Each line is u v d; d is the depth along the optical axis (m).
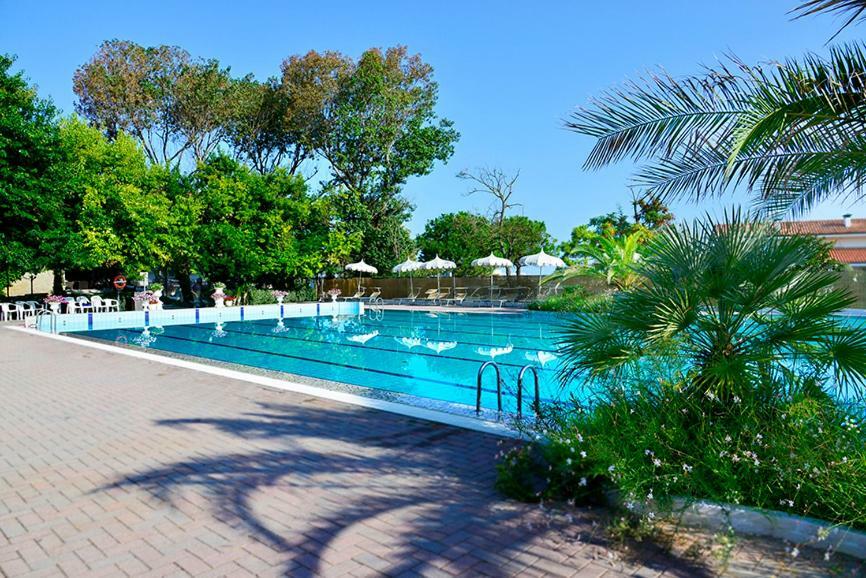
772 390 3.91
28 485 4.26
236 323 20.81
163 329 18.84
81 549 3.23
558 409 4.82
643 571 2.92
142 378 8.68
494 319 21.22
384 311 25.81
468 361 12.10
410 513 3.69
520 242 34.53
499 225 34.91
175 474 4.48
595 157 4.74
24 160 19.91
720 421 3.92
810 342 3.85
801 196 5.00
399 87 33.97
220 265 26.19
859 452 3.43
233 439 5.44
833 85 3.61
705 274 4.06
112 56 31.02
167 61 32.16
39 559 3.11
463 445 5.18
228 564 3.04
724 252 4.09
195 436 5.55
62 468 4.64
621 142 4.63
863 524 3.10
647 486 3.56
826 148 4.29
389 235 34.22
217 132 35.50
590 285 19.61
